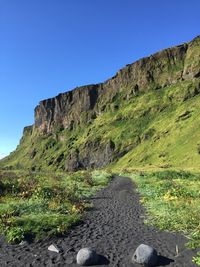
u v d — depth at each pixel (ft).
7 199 83.56
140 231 58.70
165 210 73.26
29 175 152.46
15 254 46.91
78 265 42.75
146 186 131.64
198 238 53.42
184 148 655.35
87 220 67.67
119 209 81.25
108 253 46.80
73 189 108.68
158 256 45.19
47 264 43.09
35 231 55.31
